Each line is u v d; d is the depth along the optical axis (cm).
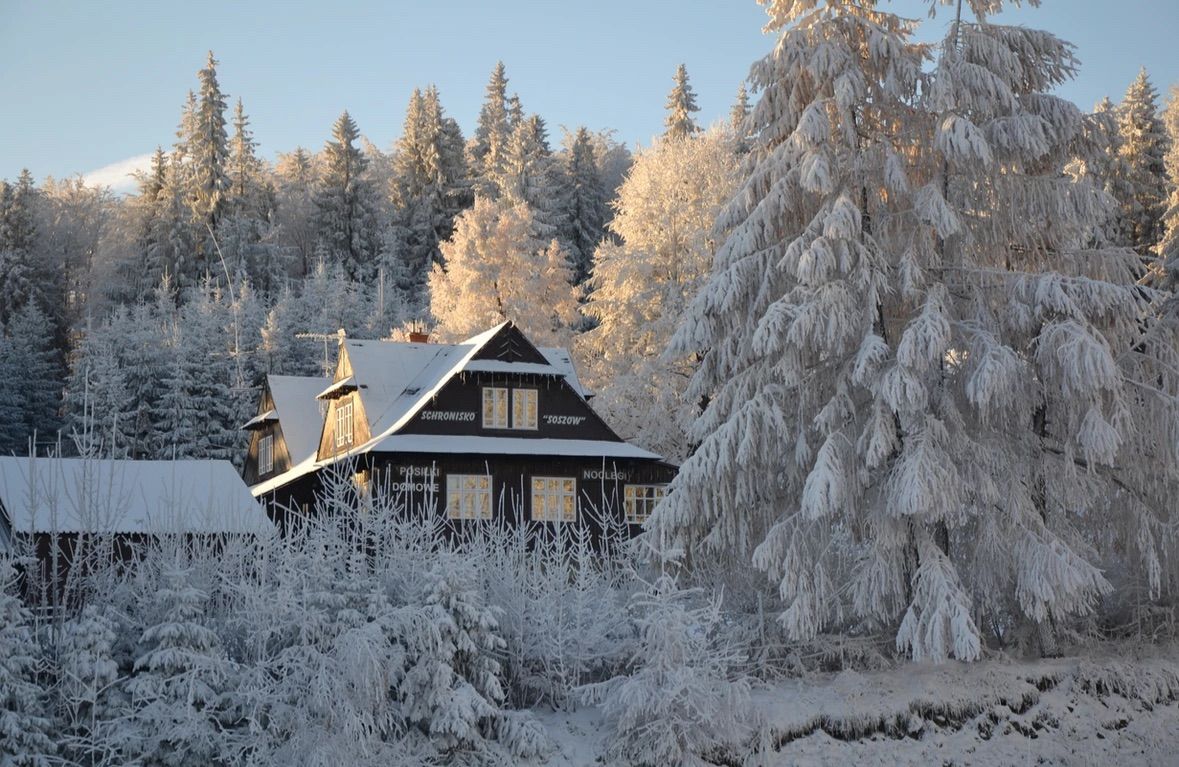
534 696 2030
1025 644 2319
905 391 2069
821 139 2241
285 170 13962
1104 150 2389
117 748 1619
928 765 1956
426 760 1719
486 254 5544
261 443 5384
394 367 4381
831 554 2238
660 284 4738
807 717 1964
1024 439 2286
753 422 2220
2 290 8788
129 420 6394
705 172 4859
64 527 2197
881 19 2398
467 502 3712
